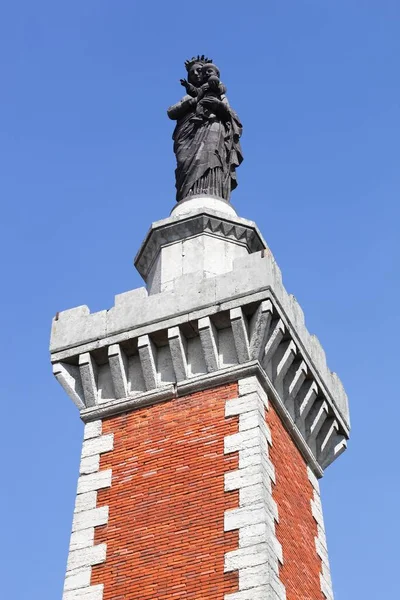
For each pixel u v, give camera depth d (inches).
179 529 1047.0
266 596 967.6
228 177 1379.2
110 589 1040.8
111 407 1165.1
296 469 1162.6
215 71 1441.9
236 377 1127.0
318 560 1138.7
